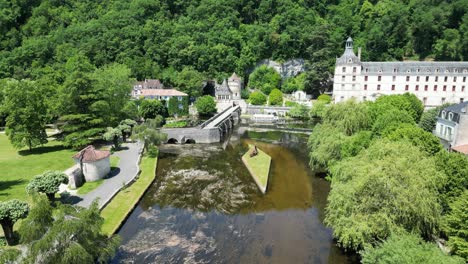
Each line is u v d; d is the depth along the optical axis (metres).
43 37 132.88
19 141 53.75
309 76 119.25
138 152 56.25
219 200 39.16
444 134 46.12
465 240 21.12
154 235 30.28
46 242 19.02
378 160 26.39
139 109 87.62
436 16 120.38
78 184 39.31
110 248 23.03
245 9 155.75
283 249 28.00
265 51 140.88
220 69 137.50
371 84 103.00
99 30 134.00
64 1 151.00
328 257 26.73
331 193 28.25
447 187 27.25
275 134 81.88
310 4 154.88
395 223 22.73
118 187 39.28
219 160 57.12
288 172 49.53
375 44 129.62
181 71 130.25
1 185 39.06
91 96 57.91
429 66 98.06
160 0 154.62
